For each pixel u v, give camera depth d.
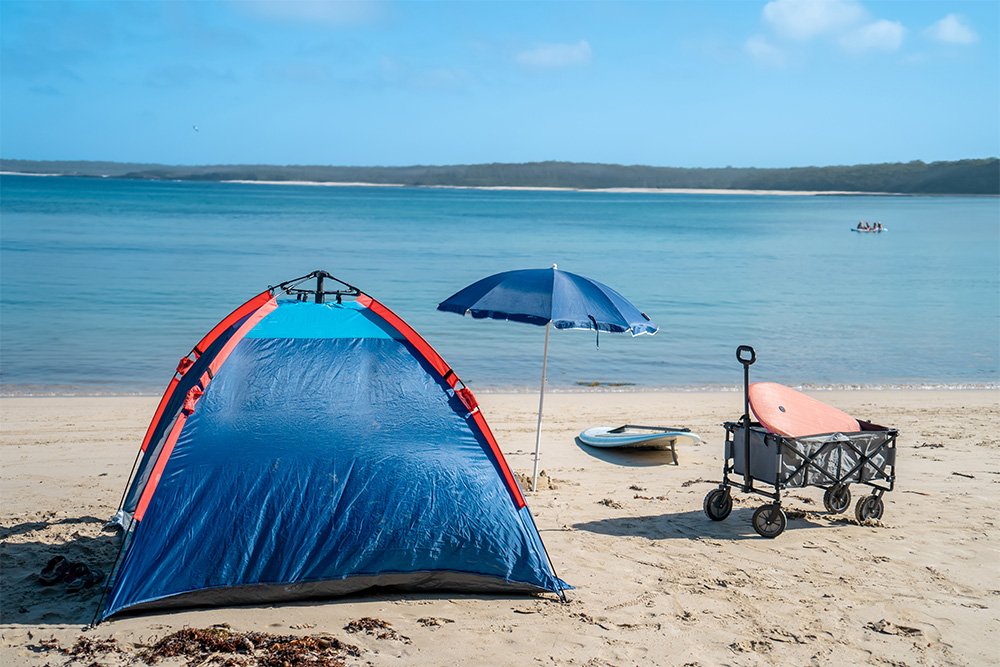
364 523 5.01
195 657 4.12
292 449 5.15
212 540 4.81
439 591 5.16
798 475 6.54
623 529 6.68
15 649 4.19
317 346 5.69
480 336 19.44
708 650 4.44
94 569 5.38
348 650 4.26
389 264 34.03
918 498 7.79
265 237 47.66
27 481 7.86
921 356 17.88
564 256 40.44
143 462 5.94
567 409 12.49
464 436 5.52
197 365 5.83
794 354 18.00
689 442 9.47
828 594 5.29
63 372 14.43
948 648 4.52
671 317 22.78
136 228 52.47
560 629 4.66
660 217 96.81
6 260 31.38
